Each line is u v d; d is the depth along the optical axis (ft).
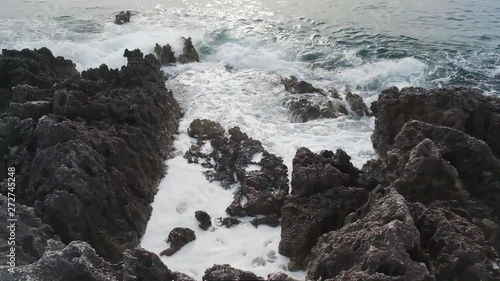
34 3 103.09
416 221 33.47
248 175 45.19
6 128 43.50
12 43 81.10
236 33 83.25
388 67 69.51
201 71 72.02
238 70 72.49
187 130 55.31
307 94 61.77
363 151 49.96
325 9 92.84
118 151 43.27
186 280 29.09
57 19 93.35
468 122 44.78
